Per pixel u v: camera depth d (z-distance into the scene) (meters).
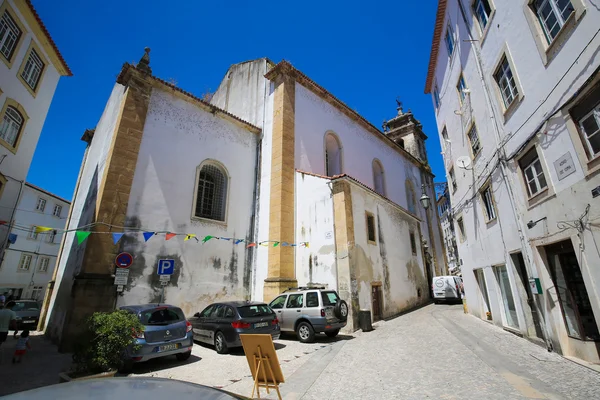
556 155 6.12
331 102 19.08
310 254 13.13
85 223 11.61
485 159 9.62
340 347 8.55
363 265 12.92
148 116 12.09
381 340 9.23
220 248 13.02
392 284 15.28
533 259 7.17
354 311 11.49
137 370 6.74
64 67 13.62
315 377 5.87
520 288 8.18
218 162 14.06
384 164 23.55
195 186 12.86
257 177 15.48
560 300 6.54
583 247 5.52
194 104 13.88
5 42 10.52
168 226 11.57
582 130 5.53
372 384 5.30
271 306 10.96
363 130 22.06
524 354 6.63
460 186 12.69
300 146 15.75
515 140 7.64
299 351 8.38
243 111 18.45
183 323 7.44
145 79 12.25
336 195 13.06
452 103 12.70
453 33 11.65
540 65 6.51
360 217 13.66
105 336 5.99
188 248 11.95
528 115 7.00
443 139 14.85
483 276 11.78
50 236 26.00
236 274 13.29
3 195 10.86
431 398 4.53
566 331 6.36
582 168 5.46
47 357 8.04
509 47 7.66
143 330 6.56
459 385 4.97
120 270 9.20
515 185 7.85
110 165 10.61
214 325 8.73
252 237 14.40
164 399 1.65
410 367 6.19
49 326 11.80
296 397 4.86
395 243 16.78
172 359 7.72
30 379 6.22
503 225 8.78
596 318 5.27
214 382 5.91
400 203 23.98
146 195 11.27
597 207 5.18
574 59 5.54
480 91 9.52
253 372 4.55
